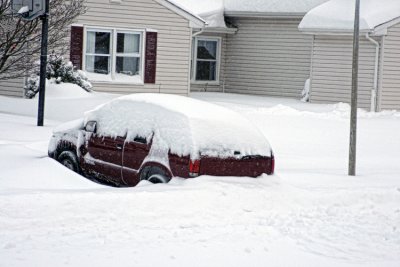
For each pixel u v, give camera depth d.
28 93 24.83
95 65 27.17
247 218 9.69
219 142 10.84
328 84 28.64
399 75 27.80
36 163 11.77
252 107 25.33
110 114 11.84
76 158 12.22
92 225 8.86
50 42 21.20
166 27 28.08
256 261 7.86
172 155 10.73
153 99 11.46
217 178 10.77
